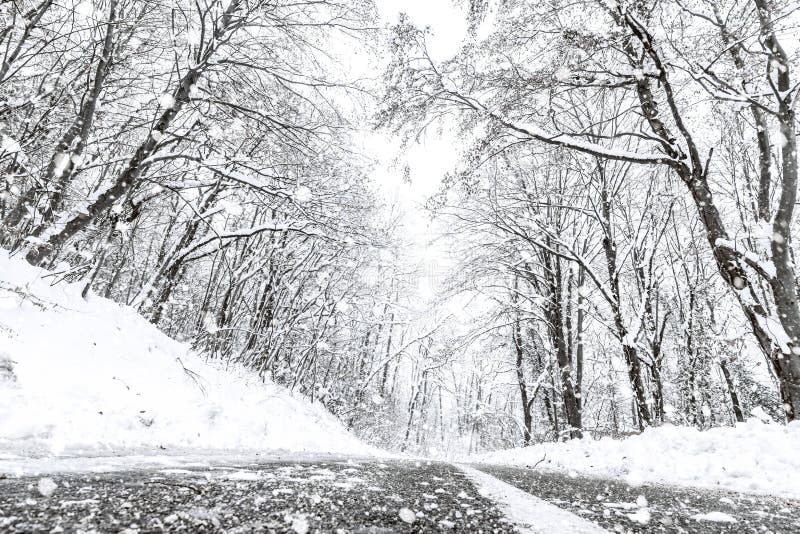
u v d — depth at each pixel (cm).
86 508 100
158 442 527
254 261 1478
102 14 777
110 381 595
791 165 771
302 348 1886
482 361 2592
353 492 174
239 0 873
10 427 408
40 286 665
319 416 1490
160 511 103
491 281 2009
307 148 1041
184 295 1677
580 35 891
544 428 2852
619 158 925
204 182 980
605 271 1895
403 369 3734
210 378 872
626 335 1250
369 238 1323
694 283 1670
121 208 777
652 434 816
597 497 225
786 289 757
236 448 618
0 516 84
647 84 959
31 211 677
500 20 1084
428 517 128
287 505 128
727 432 673
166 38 964
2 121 708
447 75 1063
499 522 127
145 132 1155
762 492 412
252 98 1008
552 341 1869
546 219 1769
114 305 810
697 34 964
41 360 538
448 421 4481
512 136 1100
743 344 1528
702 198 865
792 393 738
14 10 614
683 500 246
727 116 1162
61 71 750
